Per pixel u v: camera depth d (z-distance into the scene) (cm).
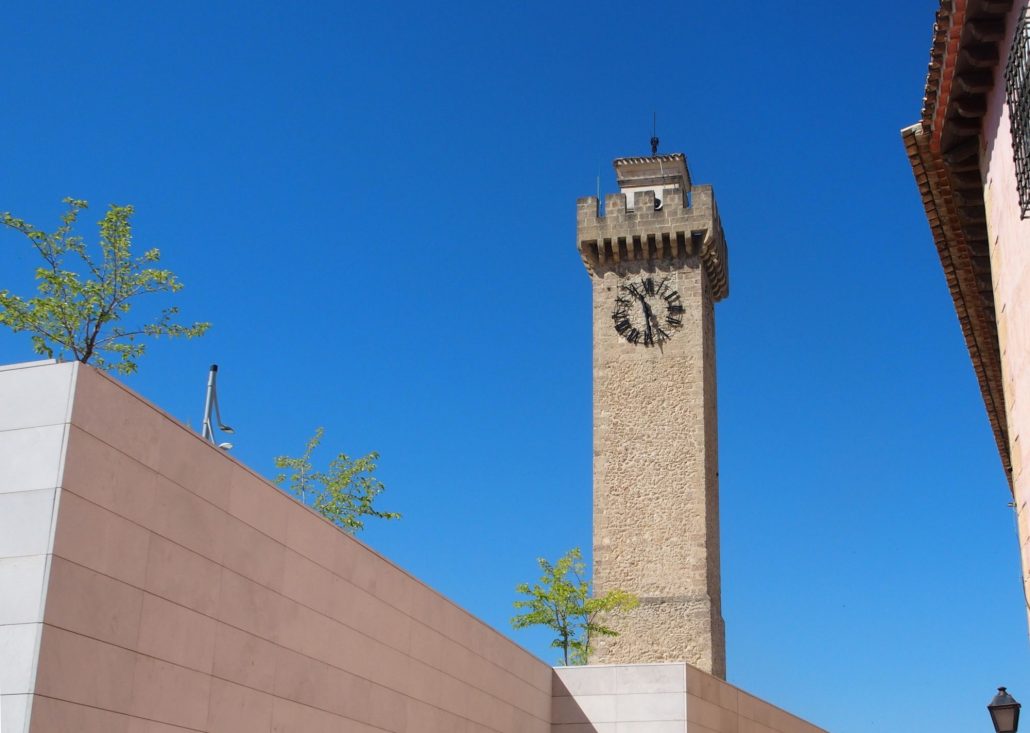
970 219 1991
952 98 1816
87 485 1702
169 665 1838
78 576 1664
